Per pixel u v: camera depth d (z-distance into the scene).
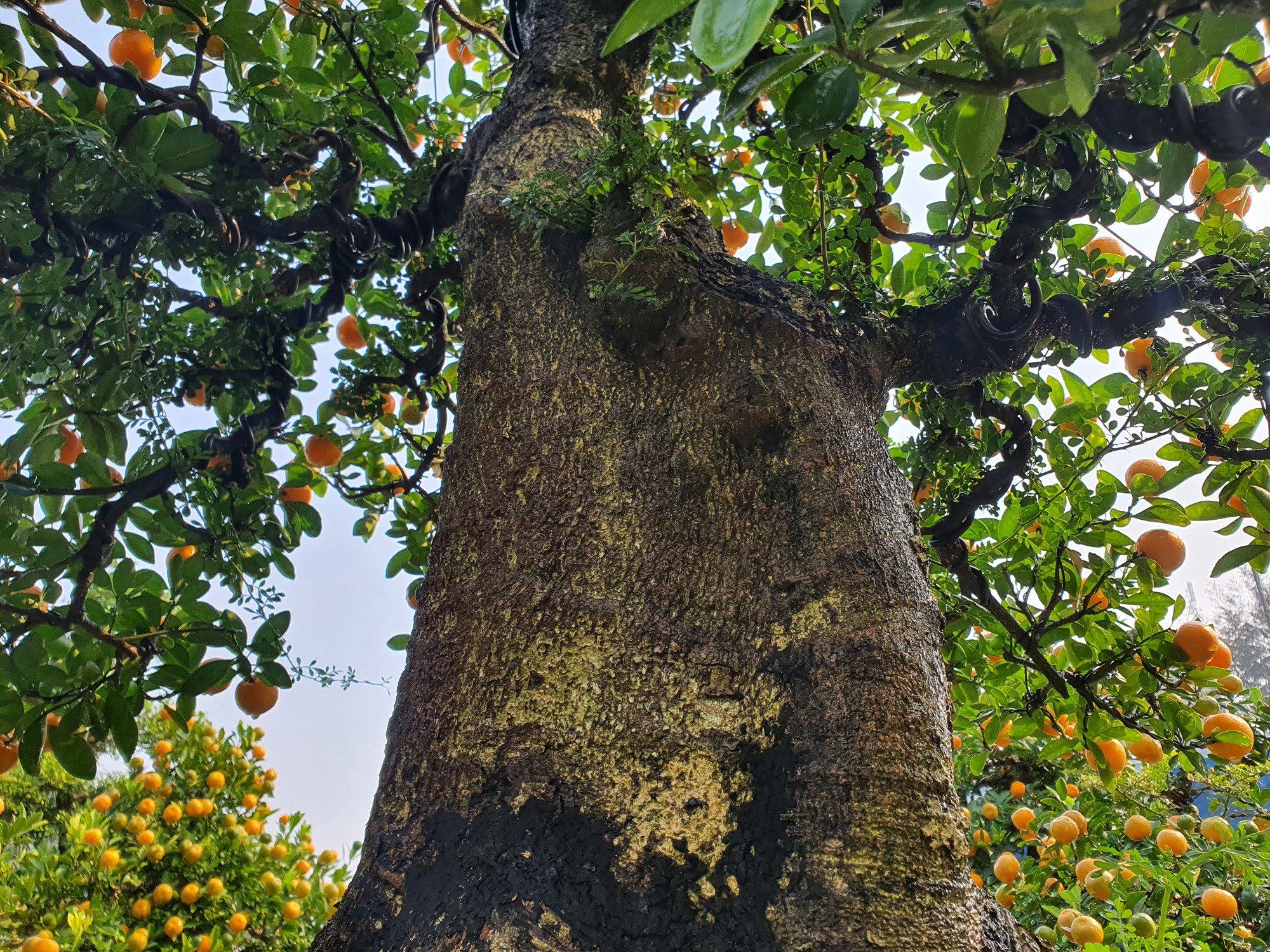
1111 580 1.25
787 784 0.53
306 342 1.63
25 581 1.09
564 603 0.62
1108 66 0.80
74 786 2.67
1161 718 1.25
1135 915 1.29
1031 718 1.37
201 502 1.15
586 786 0.55
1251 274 0.97
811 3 0.90
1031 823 1.72
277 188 1.35
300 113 1.23
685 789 0.54
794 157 0.98
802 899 0.49
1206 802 2.09
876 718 0.55
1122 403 1.17
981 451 1.23
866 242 0.98
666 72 1.09
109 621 1.14
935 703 0.58
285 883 2.50
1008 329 0.91
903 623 0.59
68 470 1.12
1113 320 1.01
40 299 0.97
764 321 0.71
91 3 1.12
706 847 0.52
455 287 1.46
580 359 0.73
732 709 0.57
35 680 1.07
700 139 0.93
